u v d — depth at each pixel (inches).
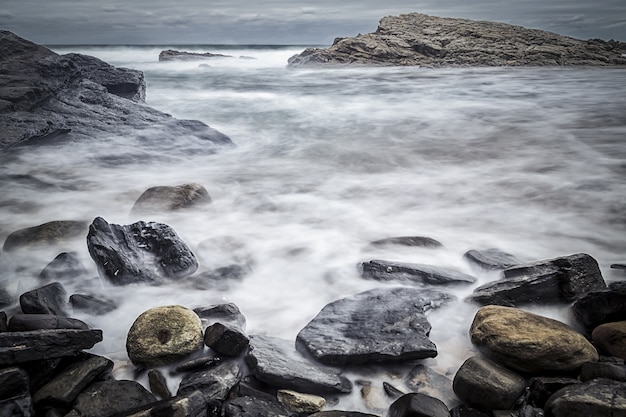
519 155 450.6
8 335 127.7
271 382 128.4
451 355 145.7
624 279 199.6
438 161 439.8
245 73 1524.4
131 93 701.9
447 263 218.7
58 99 543.8
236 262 221.5
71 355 132.7
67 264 201.5
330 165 433.4
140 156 440.5
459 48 1620.3
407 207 311.9
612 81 1039.0
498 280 181.6
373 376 136.3
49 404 120.1
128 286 190.5
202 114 732.7
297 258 227.3
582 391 111.9
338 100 861.2
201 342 143.0
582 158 430.3
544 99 803.4
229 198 327.9
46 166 399.9
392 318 157.2
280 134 577.9
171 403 112.7
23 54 618.2
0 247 241.4
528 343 130.0
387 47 1695.4
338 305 167.0
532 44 1683.1
